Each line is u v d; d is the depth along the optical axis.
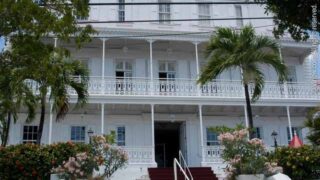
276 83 25.59
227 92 24.92
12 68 11.77
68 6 11.44
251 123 17.61
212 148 23.08
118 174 21.52
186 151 25.64
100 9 26.98
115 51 26.67
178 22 27.72
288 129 27.14
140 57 26.84
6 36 11.27
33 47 11.11
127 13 27.33
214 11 28.70
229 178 11.60
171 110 25.84
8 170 14.41
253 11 29.27
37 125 24.47
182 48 27.05
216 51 18.11
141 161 22.31
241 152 11.83
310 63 28.08
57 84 17.58
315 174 14.59
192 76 27.05
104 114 25.33
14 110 17.14
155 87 24.59
